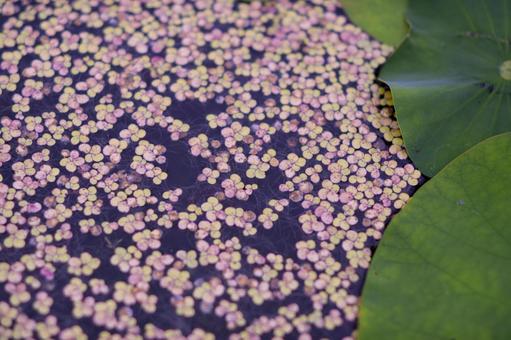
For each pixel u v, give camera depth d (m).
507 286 0.77
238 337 0.78
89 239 0.81
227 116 0.86
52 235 0.81
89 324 0.78
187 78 0.87
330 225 0.82
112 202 0.82
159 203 0.82
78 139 0.84
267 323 0.79
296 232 0.82
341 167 0.84
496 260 0.78
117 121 0.85
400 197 0.83
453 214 0.79
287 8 0.91
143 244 0.81
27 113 0.85
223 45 0.89
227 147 0.84
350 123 0.86
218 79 0.87
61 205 0.82
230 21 0.90
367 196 0.83
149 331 0.78
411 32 0.86
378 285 0.78
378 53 0.89
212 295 0.79
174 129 0.85
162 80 0.87
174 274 0.80
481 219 0.79
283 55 0.88
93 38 0.88
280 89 0.87
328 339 0.78
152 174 0.83
